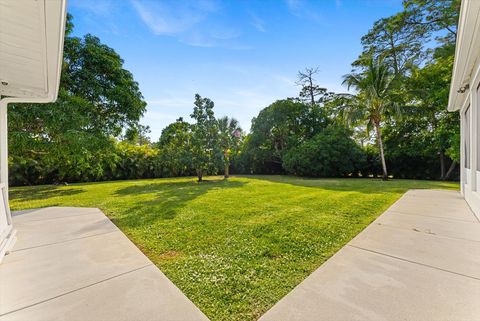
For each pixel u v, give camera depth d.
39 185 10.81
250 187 8.53
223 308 1.61
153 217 4.13
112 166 12.63
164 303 1.67
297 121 16.30
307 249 2.62
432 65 11.52
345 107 12.64
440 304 1.58
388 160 13.83
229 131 13.55
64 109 7.35
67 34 8.48
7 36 2.30
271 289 1.83
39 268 2.22
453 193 6.56
